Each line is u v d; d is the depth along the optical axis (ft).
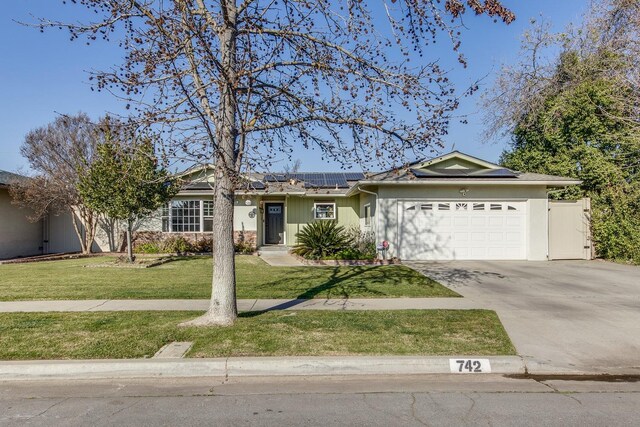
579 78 66.28
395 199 54.49
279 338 20.27
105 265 51.06
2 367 17.06
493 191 54.95
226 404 14.49
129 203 49.29
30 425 12.92
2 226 63.98
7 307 27.91
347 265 50.52
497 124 78.23
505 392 15.64
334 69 22.61
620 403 14.60
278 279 39.45
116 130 21.83
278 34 22.77
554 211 56.18
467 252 54.90
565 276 41.39
